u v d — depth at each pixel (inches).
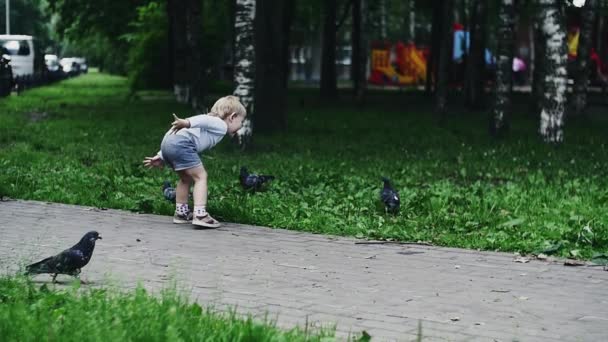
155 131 1115.9
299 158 828.6
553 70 975.0
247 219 489.4
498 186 649.6
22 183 604.7
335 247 423.2
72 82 3216.0
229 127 482.0
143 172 661.9
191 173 471.2
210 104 1576.0
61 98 1969.7
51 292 290.4
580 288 345.7
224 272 361.1
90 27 2425.0
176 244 422.0
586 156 894.4
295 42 3302.2
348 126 1274.6
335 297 322.0
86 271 354.0
